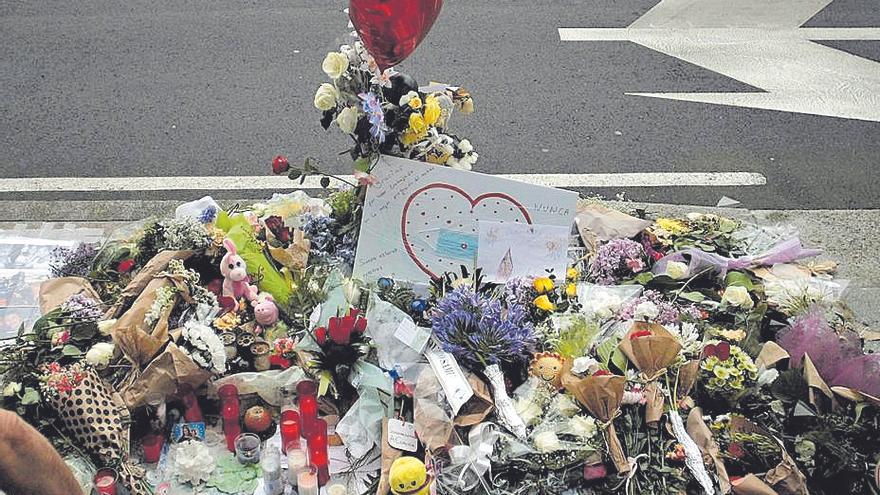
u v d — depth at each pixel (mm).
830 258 4344
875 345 3498
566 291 3369
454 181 3412
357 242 3553
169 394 2980
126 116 5602
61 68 6164
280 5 7086
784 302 3455
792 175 5051
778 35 6703
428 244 3486
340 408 3129
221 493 2865
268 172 5074
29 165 5133
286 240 3598
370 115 3186
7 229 4441
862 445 2926
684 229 3932
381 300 3270
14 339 3252
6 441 1893
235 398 3002
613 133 5457
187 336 2953
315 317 3254
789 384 3090
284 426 2963
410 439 2908
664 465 2881
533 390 3059
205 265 3459
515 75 6109
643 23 6902
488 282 3441
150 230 3527
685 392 3080
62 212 4699
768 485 2805
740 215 4637
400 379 3074
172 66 6180
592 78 6090
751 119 5598
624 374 3090
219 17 6887
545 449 2857
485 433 2920
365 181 3408
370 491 2820
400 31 3049
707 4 7215
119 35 6621
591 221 3869
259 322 3250
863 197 4855
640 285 3512
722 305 3387
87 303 3215
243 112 5637
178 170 5090
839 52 6457
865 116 5633
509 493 2793
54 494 2039
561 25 6844
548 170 5102
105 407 2846
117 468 2764
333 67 3225
